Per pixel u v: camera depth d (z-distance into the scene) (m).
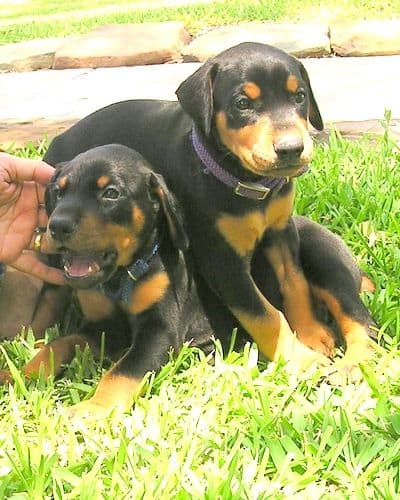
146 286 1.01
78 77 2.40
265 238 1.09
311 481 0.80
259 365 1.03
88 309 1.06
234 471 0.79
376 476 0.81
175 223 1.01
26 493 0.80
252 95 1.00
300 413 0.89
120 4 3.80
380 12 2.76
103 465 0.83
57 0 4.21
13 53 2.64
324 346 1.07
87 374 1.04
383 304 1.10
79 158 1.01
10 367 0.98
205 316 1.09
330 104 1.93
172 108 1.14
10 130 1.87
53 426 0.90
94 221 0.97
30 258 1.12
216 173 1.03
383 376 0.97
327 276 1.09
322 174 1.45
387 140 1.57
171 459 0.82
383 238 1.25
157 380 0.98
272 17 2.81
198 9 3.07
